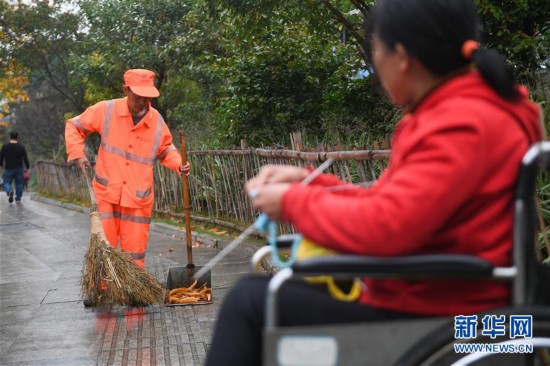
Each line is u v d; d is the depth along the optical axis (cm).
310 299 206
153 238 1072
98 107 635
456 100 195
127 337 518
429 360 197
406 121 214
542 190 448
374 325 193
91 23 1627
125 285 589
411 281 203
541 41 759
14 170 2003
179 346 490
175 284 631
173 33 1487
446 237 197
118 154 632
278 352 191
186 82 1627
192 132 1396
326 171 645
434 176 186
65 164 2008
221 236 967
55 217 1520
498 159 193
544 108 559
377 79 235
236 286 210
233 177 977
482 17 786
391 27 205
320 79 1055
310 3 860
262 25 902
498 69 196
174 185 1252
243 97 1032
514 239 192
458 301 201
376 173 572
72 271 809
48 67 2175
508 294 202
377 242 189
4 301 661
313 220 198
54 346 504
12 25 2067
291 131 1045
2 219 1539
